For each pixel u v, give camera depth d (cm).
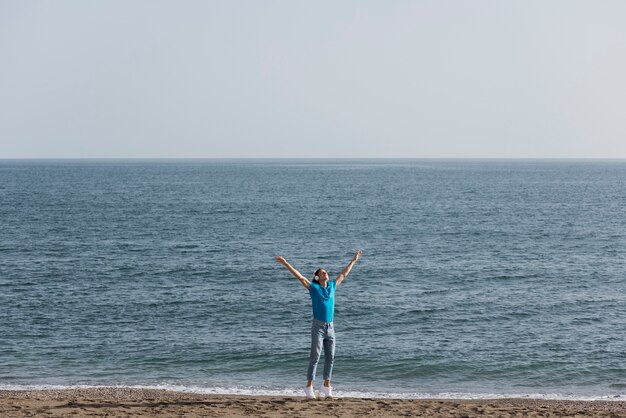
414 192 11669
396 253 4409
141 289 3084
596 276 3497
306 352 2030
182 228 5941
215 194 11081
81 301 2795
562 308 2689
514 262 3997
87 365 1894
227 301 2802
